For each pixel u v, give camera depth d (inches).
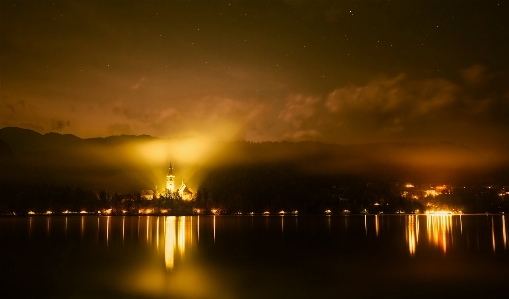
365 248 4830.2
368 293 2632.9
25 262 3858.3
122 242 5595.5
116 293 2659.9
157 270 3427.7
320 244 5295.3
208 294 2632.9
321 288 2768.2
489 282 2886.3
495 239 5605.3
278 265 3651.6
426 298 2491.4
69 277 3154.5
